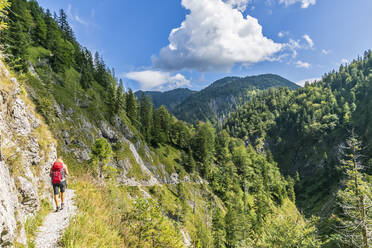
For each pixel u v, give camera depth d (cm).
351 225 1380
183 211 5422
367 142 8662
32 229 582
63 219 701
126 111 8994
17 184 662
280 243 1728
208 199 7075
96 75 9875
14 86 1016
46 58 7031
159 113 10288
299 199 10544
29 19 7281
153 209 892
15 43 5050
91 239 614
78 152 4950
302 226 1712
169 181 7375
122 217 919
